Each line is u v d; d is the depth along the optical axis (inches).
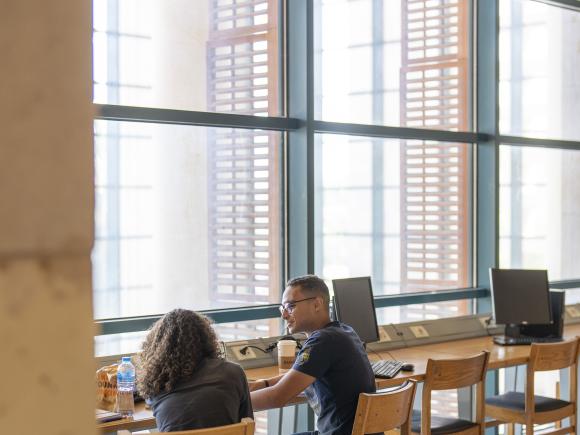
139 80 174.6
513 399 191.9
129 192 173.3
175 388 108.7
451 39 236.5
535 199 261.6
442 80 234.1
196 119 179.5
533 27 258.7
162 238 178.5
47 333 13.1
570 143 265.9
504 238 254.2
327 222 206.2
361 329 176.6
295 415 187.5
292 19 197.0
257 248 194.1
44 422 13.0
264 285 195.3
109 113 167.0
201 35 183.0
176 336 109.9
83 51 13.3
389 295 220.7
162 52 177.5
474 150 243.9
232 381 109.7
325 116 206.1
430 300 227.8
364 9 214.1
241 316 186.5
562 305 214.2
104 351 167.2
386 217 219.8
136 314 175.6
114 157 171.2
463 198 241.3
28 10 12.7
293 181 197.6
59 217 13.1
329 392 131.3
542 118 262.2
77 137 13.2
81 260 13.5
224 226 188.2
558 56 266.2
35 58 12.8
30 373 12.9
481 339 219.5
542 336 214.5
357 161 212.5
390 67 220.2
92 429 13.5
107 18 170.6
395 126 220.2
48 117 12.9
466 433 164.7
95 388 13.6
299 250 196.7
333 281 174.6
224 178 187.8
